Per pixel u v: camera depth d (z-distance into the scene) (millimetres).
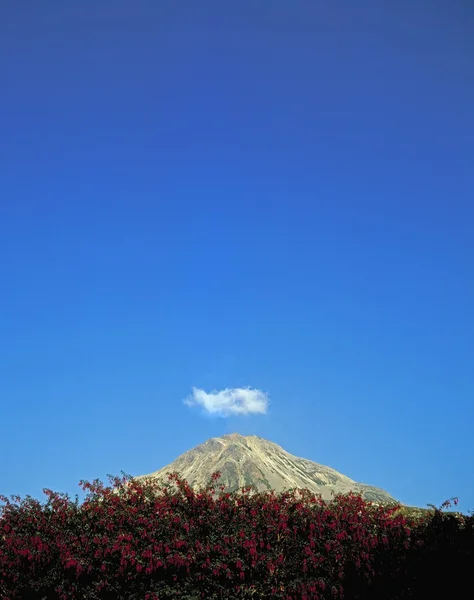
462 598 11891
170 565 13852
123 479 16156
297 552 13641
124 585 14023
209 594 13484
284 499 14836
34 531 15562
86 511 15523
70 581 14344
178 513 14688
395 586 12594
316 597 12844
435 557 12531
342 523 14055
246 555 13562
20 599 14602
